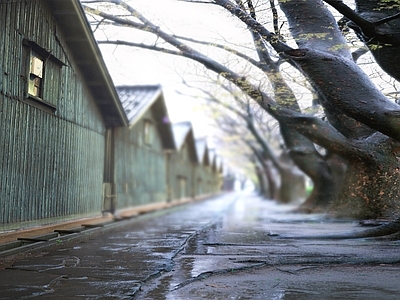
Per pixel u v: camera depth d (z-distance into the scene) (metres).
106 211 15.50
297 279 5.48
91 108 13.55
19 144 8.80
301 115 12.76
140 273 5.54
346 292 4.77
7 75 8.25
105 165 15.90
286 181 31.27
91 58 11.94
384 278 5.53
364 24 8.26
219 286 5.09
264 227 13.01
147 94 20.19
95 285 4.87
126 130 18.89
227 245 8.66
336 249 8.01
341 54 8.95
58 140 10.88
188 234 10.93
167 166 29.53
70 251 7.68
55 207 10.75
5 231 8.25
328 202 18.06
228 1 9.23
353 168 14.23
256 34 10.54
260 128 28.48
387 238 9.20
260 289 4.93
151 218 18.25
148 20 11.54
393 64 9.45
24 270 5.75
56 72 10.61
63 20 10.68
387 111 8.25
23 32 8.91
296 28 9.38
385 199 13.11
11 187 8.48
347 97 8.51
